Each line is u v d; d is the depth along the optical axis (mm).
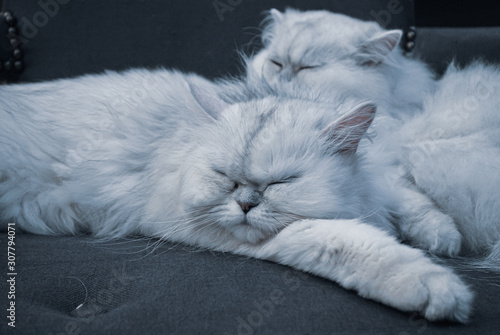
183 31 940
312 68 864
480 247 720
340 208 626
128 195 697
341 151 655
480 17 1028
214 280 589
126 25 935
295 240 606
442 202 725
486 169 717
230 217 627
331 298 567
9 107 745
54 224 712
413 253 568
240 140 635
